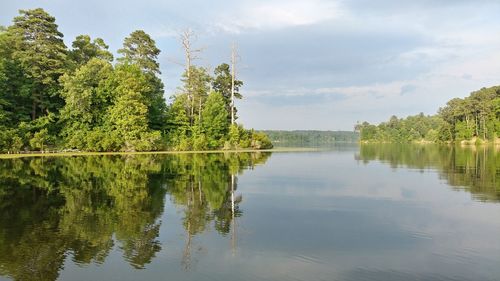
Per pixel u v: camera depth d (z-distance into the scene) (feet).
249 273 33.32
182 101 255.29
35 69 199.72
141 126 213.66
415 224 50.24
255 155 201.98
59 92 203.92
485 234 45.60
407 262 36.22
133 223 50.29
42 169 111.96
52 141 192.34
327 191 77.15
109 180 90.07
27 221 51.16
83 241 42.37
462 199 68.18
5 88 188.03
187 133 249.34
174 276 32.63
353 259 36.88
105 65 224.53
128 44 256.11
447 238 43.96
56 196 69.26
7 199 66.44
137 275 32.83
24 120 194.59
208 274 33.06
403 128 655.76
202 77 269.44
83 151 197.26
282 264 35.50
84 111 204.64
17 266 34.99
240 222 51.03
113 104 218.18
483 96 471.62
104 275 32.86
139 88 217.97
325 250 39.55
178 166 126.72
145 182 87.81
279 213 56.49
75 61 243.19
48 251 38.99
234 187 81.82
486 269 34.47
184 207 60.54
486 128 440.45
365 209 59.36
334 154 225.35
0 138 169.68
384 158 184.14
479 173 110.22
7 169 110.93
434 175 105.70
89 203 63.21
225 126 261.85
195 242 42.16
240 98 288.92
